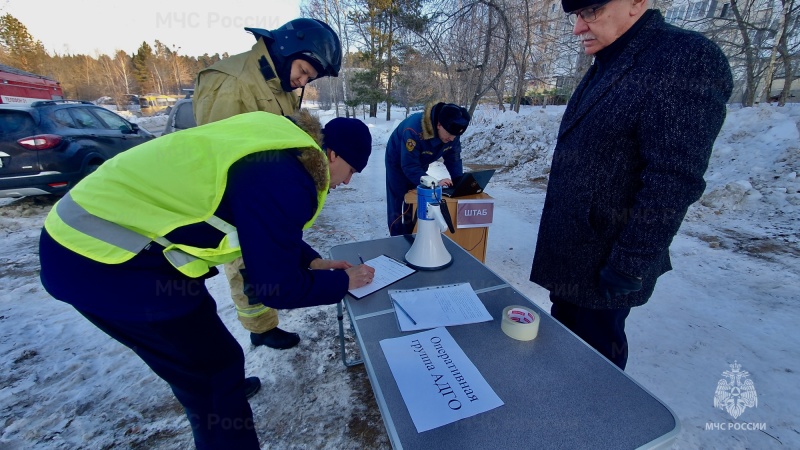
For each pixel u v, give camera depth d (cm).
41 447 139
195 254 90
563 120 131
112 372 178
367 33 1784
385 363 93
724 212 364
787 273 249
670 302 223
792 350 178
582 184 113
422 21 934
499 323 110
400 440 72
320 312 231
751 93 773
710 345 184
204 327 100
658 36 98
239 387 110
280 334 197
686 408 148
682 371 168
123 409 157
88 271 86
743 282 242
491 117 1036
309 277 99
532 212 422
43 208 437
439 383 86
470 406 80
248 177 82
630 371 169
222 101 152
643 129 95
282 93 171
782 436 134
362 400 161
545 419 76
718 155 463
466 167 678
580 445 71
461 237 231
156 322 90
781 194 363
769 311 210
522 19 867
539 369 91
